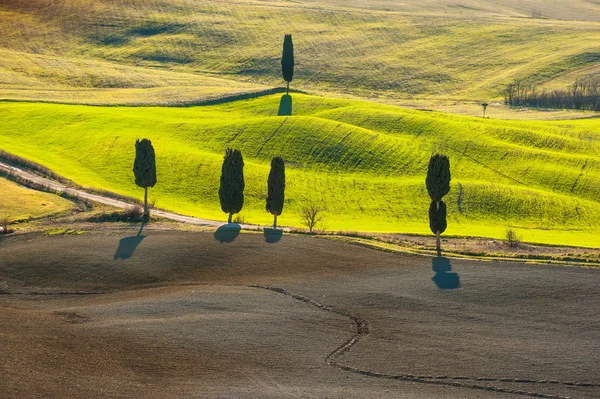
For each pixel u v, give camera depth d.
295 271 191.38
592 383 131.88
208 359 136.62
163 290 180.00
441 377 133.00
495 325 157.62
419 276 187.62
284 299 171.38
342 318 160.12
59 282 187.12
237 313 161.50
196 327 152.12
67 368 128.88
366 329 154.50
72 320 156.12
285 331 151.62
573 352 144.25
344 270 192.25
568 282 183.00
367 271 191.50
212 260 198.75
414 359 140.25
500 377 133.50
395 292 176.00
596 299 172.12
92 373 127.75
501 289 178.00
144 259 199.25
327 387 127.06
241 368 133.38
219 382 127.19
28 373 125.06
